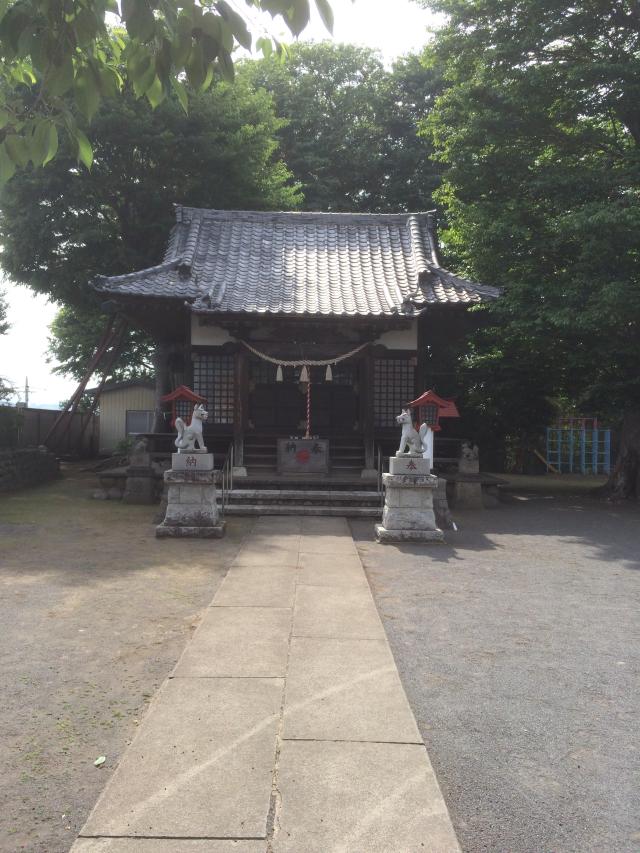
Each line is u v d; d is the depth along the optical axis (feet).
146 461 46.83
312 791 9.70
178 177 62.95
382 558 28.43
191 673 14.42
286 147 90.89
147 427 101.04
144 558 27.58
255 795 9.58
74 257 61.46
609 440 82.23
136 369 113.29
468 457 47.60
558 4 44.75
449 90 52.54
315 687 13.69
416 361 50.75
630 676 15.06
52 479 64.03
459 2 48.62
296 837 8.61
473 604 21.11
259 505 41.37
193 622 18.70
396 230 60.08
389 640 17.35
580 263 44.75
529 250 48.62
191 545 30.66
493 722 12.55
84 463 85.76
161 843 8.45
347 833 8.72
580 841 8.94
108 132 56.54
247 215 59.82
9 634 17.51
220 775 10.13
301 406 54.24
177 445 34.09
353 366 54.03
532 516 42.98
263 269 53.47
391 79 92.63
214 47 8.17
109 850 8.30
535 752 11.39
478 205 49.47
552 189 46.44
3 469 51.93
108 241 62.13
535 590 23.11
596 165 47.88
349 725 11.93
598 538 34.17
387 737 11.48
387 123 92.89
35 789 10.07
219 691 13.42
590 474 82.38
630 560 28.55
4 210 59.06
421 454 33.22
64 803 9.71
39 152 9.07
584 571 26.32
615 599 21.99
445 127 53.21
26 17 8.18
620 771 10.80
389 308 47.09
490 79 48.39
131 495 46.42
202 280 50.57
